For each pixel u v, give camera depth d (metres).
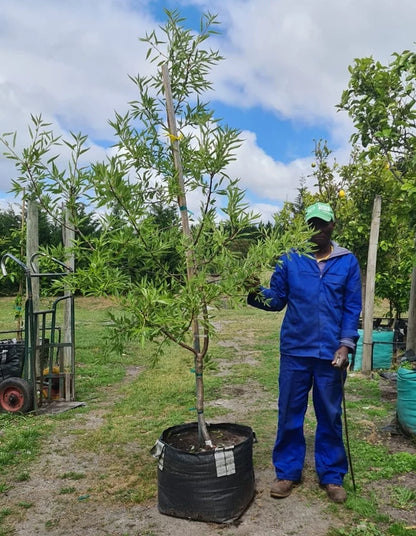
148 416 5.44
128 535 3.01
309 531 3.02
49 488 3.70
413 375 4.46
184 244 3.11
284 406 3.52
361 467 3.88
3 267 5.54
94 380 7.12
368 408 5.54
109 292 2.88
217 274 3.14
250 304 3.47
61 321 12.90
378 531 2.99
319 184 9.98
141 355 9.14
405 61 4.60
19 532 3.09
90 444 4.57
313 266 3.48
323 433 3.48
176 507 3.17
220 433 3.58
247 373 7.50
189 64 3.35
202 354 3.33
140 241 3.04
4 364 5.87
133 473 3.93
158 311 2.85
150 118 3.32
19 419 5.30
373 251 7.20
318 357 3.39
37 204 3.04
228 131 3.00
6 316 15.41
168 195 3.14
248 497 3.27
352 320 3.44
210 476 3.08
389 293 8.53
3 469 4.05
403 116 4.84
